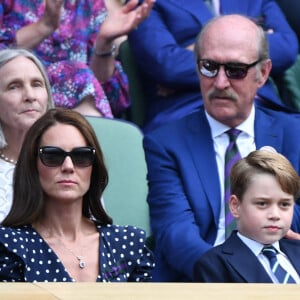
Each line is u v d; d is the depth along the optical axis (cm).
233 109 2033
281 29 2584
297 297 1075
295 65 2620
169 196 1991
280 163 1716
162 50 2430
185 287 1113
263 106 2409
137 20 2344
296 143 2069
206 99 2050
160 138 2050
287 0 2780
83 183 1588
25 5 2309
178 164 2014
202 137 2042
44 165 1577
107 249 1589
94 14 2384
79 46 2345
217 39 2038
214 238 1958
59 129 1592
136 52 2455
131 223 2125
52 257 1544
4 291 1069
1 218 1817
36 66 1919
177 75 2408
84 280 1553
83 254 1573
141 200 2142
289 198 1714
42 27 2239
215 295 1080
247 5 2597
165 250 1936
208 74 2038
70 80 2267
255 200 1708
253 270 1686
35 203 1572
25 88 1889
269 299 1066
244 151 2044
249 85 2041
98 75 2392
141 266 1602
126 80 2434
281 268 1695
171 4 2506
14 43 2231
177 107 2414
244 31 2042
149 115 2461
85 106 2264
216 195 1983
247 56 2028
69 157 1578
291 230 1969
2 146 1881
